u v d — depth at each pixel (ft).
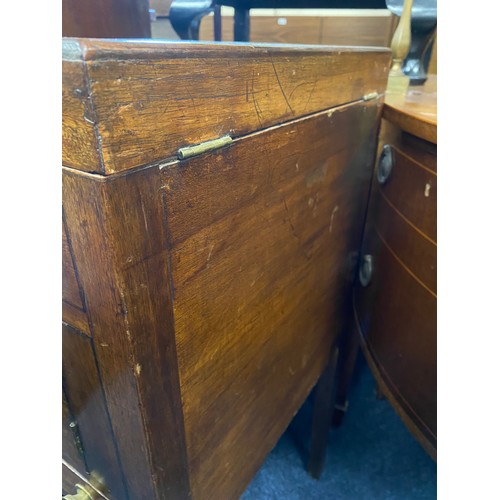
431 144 1.60
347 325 2.69
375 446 3.24
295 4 2.97
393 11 2.47
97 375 1.04
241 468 1.69
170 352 1.05
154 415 1.06
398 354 2.01
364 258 2.35
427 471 3.05
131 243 0.83
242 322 1.37
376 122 1.98
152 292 0.93
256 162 1.17
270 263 1.43
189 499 1.36
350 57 1.54
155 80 0.78
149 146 0.81
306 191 1.54
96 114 0.69
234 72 0.97
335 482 2.98
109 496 1.35
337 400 3.26
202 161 0.96
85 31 1.70
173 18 2.96
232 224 1.15
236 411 1.51
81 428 1.23
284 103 1.22
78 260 0.87
